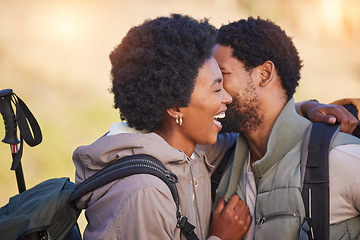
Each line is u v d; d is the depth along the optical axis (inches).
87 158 100.2
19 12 461.7
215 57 115.3
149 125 101.3
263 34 113.0
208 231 111.3
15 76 410.0
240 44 112.5
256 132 115.3
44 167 336.8
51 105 391.2
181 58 97.0
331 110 112.7
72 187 103.1
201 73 99.9
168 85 97.4
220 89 103.5
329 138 103.6
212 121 103.3
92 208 95.1
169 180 95.9
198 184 109.3
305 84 476.4
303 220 101.1
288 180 104.4
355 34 571.2
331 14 570.9
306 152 104.2
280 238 102.7
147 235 90.3
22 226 94.8
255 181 113.1
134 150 97.4
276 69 114.0
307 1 572.1
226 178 118.5
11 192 314.2
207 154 122.7
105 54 451.8
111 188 94.3
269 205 106.3
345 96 474.9
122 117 104.7
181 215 97.4
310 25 557.6
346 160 100.7
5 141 114.8
